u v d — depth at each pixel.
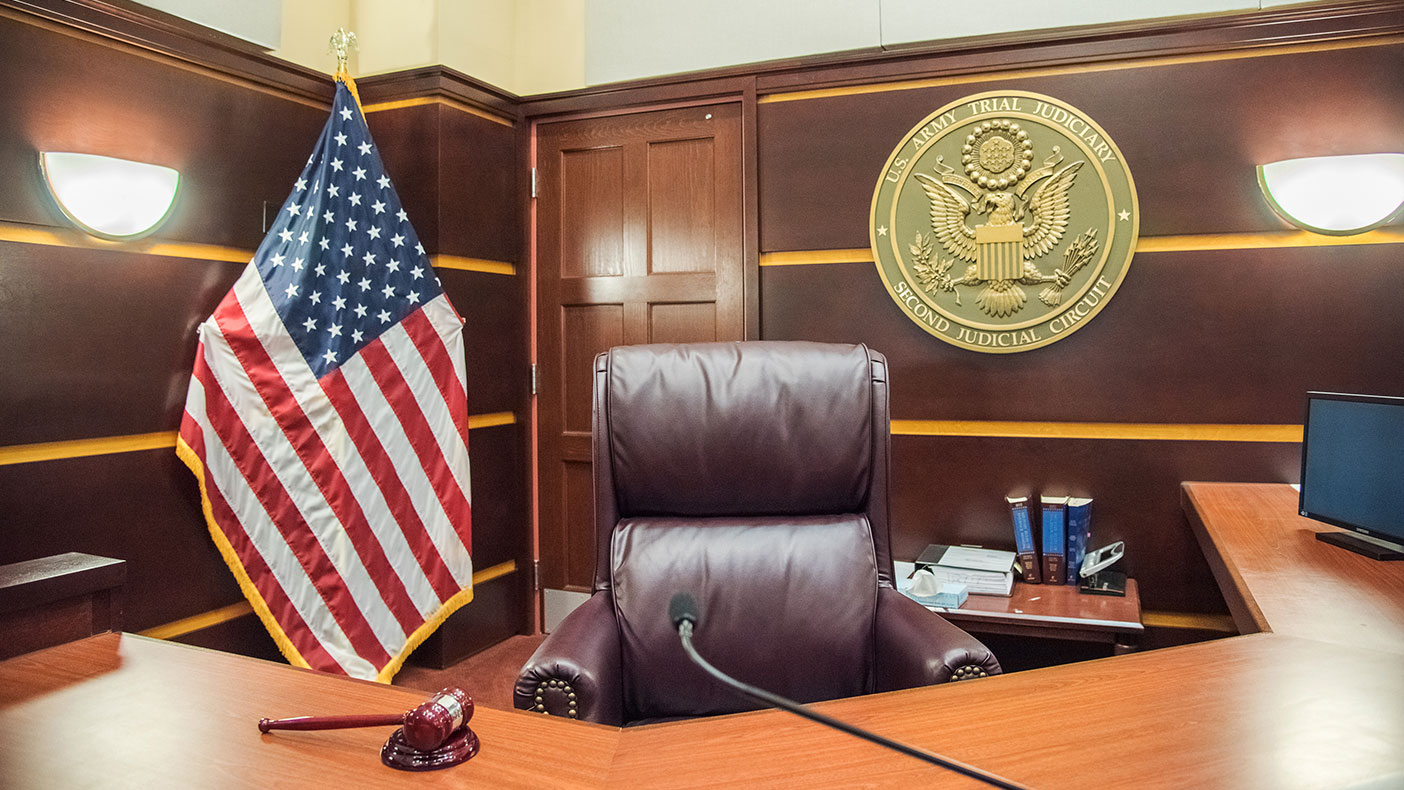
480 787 0.83
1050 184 2.63
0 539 1.99
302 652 2.46
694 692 1.60
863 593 1.65
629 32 3.09
